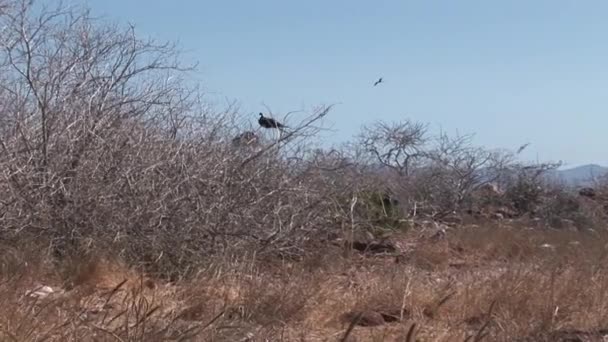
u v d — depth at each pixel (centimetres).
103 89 1141
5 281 808
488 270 1249
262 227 1174
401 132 2972
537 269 1087
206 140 1169
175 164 1120
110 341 668
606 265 1212
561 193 2409
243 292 895
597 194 2694
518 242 1644
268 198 1194
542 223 2197
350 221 1403
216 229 1126
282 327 802
